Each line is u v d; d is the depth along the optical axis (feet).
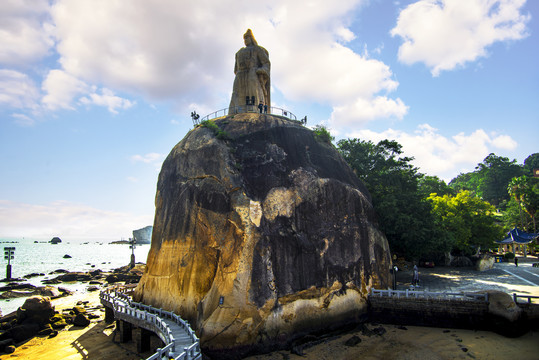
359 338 77.30
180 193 91.04
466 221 166.09
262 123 99.55
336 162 104.88
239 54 127.54
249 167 87.35
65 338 90.12
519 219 244.01
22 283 180.04
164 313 78.95
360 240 94.79
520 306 75.72
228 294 71.10
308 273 81.51
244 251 74.33
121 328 84.02
